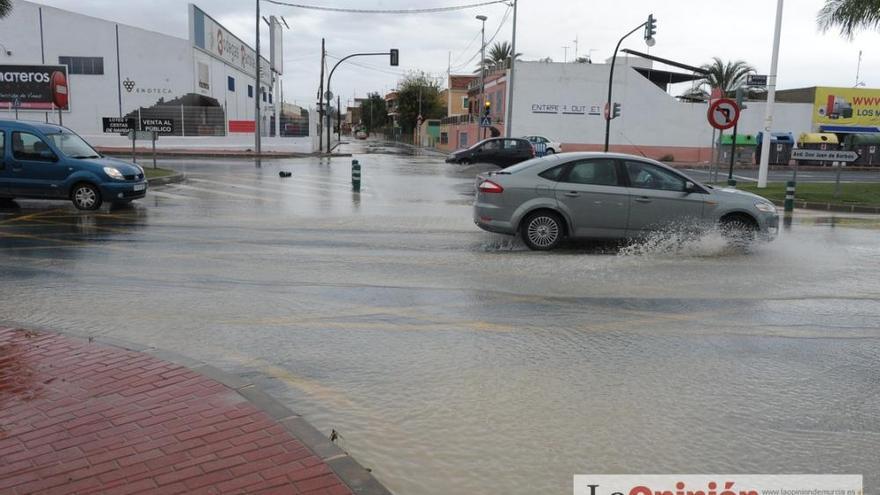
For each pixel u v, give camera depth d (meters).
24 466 3.54
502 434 4.16
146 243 10.72
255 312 6.74
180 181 22.25
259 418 4.07
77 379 4.68
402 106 93.56
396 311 6.82
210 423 4.01
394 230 12.47
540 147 35.66
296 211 15.23
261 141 42.78
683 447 4.02
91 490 3.31
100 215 13.97
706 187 10.52
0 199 15.70
